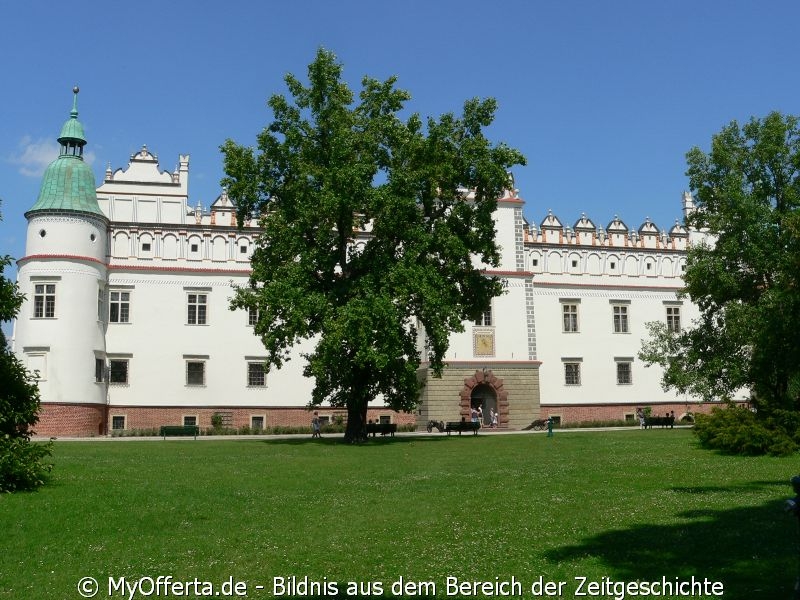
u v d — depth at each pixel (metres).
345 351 39.25
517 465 27.52
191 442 41.75
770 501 17.38
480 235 42.25
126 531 15.64
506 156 41.66
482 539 14.49
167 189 57.91
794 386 32.06
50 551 14.11
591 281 63.84
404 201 38.69
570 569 12.22
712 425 31.56
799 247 29.05
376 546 14.21
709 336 42.69
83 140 55.34
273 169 41.12
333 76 40.78
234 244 58.25
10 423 20.27
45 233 52.47
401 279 37.91
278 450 34.84
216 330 57.25
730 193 39.66
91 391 52.66
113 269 55.81
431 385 57.34
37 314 51.81
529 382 59.16
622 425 60.16
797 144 41.25
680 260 66.00
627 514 16.31
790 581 11.05
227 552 14.03
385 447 36.69
